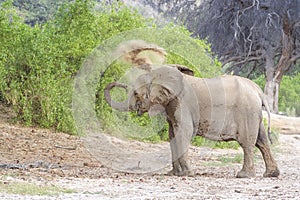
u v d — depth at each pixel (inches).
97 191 603.2
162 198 568.1
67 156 929.5
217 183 711.1
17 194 562.9
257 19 2484.0
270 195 607.2
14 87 1157.7
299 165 1042.1
